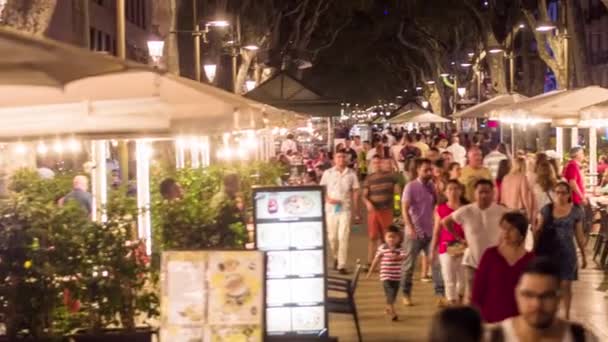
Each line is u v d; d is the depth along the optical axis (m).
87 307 10.84
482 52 63.38
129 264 10.84
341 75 96.00
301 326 11.88
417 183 16.72
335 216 20.00
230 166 18.22
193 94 9.11
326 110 30.80
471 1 56.50
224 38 49.69
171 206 12.33
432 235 16.42
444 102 80.56
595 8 76.06
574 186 20.73
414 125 102.38
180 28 39.00
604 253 20.11
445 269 14.75
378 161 20.11
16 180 11.77
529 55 54.88
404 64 102.31
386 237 15.51
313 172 29.73
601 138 50.09
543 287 5.96
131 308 10.93
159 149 23.45
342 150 20.11
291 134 50.62
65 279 10.63
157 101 8.05
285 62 62.47
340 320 15.38
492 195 12.39
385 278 15.33
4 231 10.38
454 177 18.31
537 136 48.41
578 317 15.12
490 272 9.41
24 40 7.02
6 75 6.66
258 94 30.67
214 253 9.85
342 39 81.56
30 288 10.44
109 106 7.96
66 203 10.88
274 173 19.95
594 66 76.69
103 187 16.88
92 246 10.75
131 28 53.12
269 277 11.90
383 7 77.31
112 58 7.57
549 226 13.95
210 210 12.37
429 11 68.25
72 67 6.88
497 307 9.32
